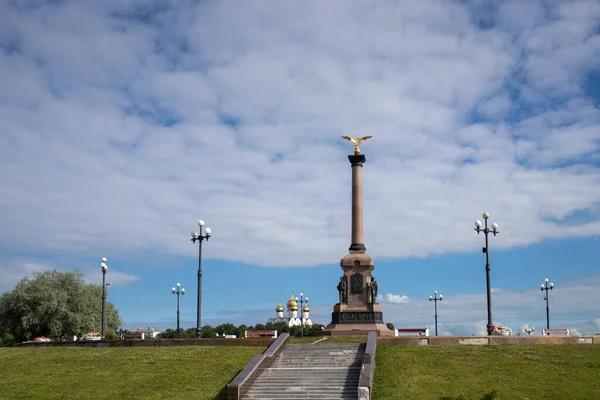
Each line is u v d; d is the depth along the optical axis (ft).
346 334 233.76
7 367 174.40
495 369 148.77
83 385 150.71
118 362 169.68
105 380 153.79
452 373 146.41
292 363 158.51
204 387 145.89
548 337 173.37
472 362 154.71
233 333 430.20
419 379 142.72
